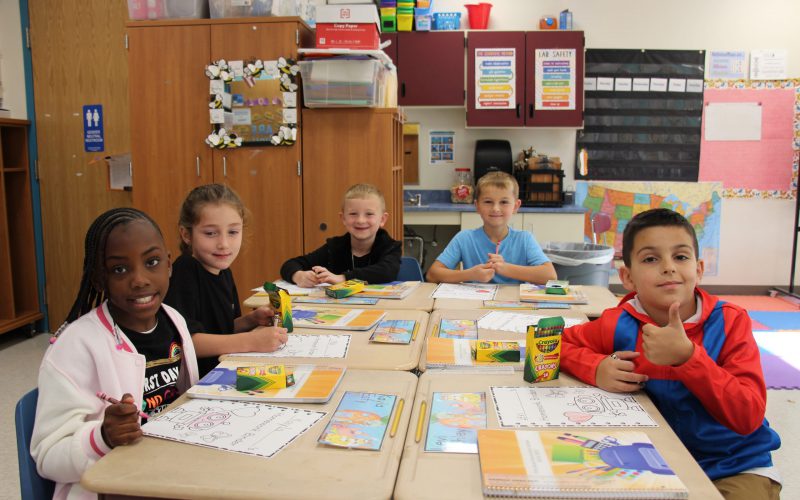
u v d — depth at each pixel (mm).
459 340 1601
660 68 4941
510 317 1884
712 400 1169
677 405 1266
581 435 1038
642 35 4926
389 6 4578
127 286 1178
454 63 4637
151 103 3287
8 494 2186
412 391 1274
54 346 1168
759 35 4918
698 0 4891
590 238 5125
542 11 4875
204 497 881
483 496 872
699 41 4930
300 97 3244
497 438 1023
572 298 2113
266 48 3178
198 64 3230
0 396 3076
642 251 1323
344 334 1695
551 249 3707
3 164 3920
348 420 1113
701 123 4996
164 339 1343
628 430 1071
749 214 5090
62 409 1112
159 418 1121
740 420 1173
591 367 1300
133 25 3248
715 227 5105
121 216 1188
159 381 1318
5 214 3852
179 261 1764
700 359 1168
